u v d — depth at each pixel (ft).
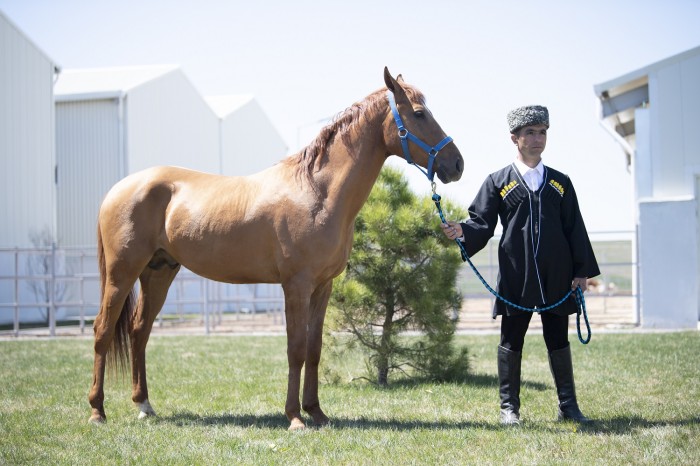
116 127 67.82
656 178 40.19
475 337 35.47
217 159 83.15
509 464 12.19
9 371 25.71
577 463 12.11
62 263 60.23
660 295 38.73
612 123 49.80
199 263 16.29
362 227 23.00
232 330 46.06
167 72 73.97
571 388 15.83
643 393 19.16
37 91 60.90
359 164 15.52
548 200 15.28
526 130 15.42
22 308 57.06
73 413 17.65
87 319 60.29
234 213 15.80
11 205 57.36
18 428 15.85
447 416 16.83
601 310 58.95
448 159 15.16
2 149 56.54
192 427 15.74
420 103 15.40
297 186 15.51
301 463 12.49
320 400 19.42
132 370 17.56
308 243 15.11
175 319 59.21
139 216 16.79
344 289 22.31
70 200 68.39
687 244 38.34
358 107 15.80
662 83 40.09
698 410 16.58
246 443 14.05
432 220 22.72
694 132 39.42
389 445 13.70
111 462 12.88
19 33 58.34
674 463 11.98
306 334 15.33
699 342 29.81
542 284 15.14
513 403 15.85
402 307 23.17
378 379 22.95
